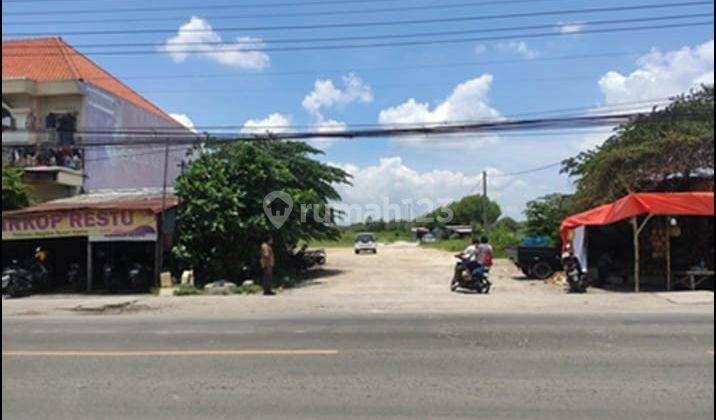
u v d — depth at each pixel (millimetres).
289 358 7344
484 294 15867
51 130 23500
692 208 15586
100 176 27844
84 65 29609
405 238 79250
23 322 11094
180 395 5785
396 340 8445
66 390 6031
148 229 18344
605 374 6402
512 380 6195
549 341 8242
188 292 16984
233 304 13875
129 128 29016
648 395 5613
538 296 14812
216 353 7719
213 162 20406
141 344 8477
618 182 20406
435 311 11766
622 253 19594
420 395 5680
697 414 5051
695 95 23016
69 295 17562
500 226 59906
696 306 12492
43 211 18672
